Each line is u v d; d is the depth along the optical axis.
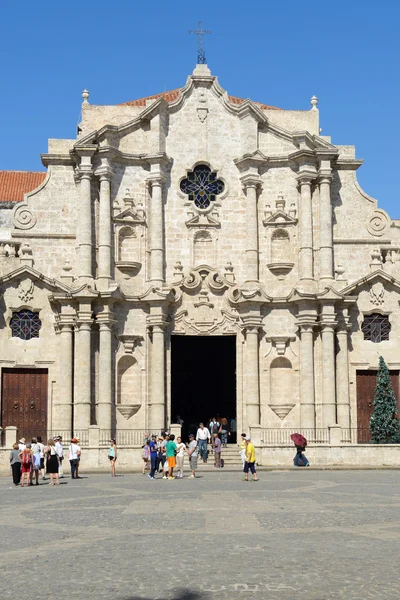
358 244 55.34
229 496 29.16
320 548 17.56
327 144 53.94
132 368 52.88
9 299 51.78
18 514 24.77
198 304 53.72
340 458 46.16
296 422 52.91
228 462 48.78
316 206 54.47
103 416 50.81
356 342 53.75
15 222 53.53
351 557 16.53
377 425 50.19
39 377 52.03
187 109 55.59
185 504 26.55
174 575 14.96
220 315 53.91
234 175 55.38
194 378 62.97
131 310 53.03
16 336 51.91
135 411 52.44
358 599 13.11
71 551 17.69
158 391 51.88
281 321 53.72
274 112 56.69
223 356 62.66
